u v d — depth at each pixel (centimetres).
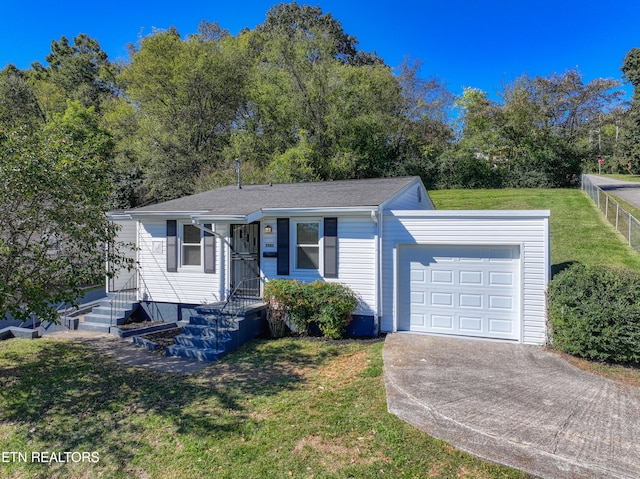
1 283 613
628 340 631
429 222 898
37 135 718
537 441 407
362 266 934
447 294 904
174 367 745
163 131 2497
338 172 2522
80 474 431
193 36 2802
